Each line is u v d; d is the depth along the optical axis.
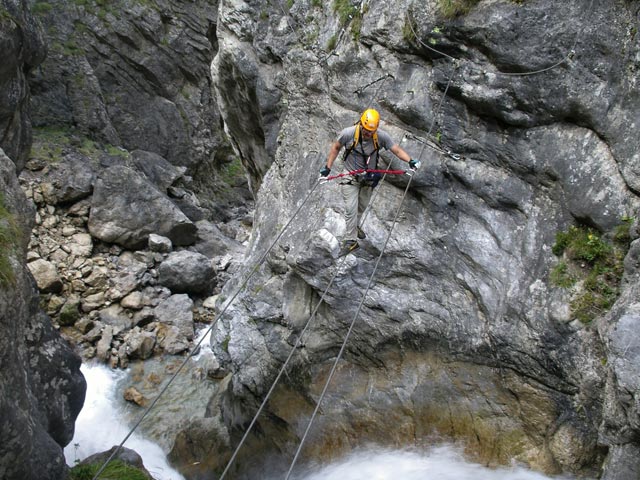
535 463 8.21
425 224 9.36
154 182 22.31
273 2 11.63
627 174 7.65
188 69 25.38
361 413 9.74
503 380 8.64
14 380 5.93
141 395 13.64
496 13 8.12
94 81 22.33
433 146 9.11
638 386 6.66
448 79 8.74
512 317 8.43
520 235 8.64
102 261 17.48
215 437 11.84
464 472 8.65
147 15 23.72
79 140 21.09
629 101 7.64
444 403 9.11
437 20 8.59
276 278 10.75
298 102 11.05
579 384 7.84
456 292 9.15
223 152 28.67
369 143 7.80
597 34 7.73
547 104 8.09
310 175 10.61
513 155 8.54
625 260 7.51
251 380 10.80
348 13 10.12
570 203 8.13
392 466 9.19
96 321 15.67
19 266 6.14
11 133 10.33
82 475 8.27
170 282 17.27
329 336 10.07
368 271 9.57
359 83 9.94
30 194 18.19
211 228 20.66
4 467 5.73
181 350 15.30
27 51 10.92
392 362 9.73
